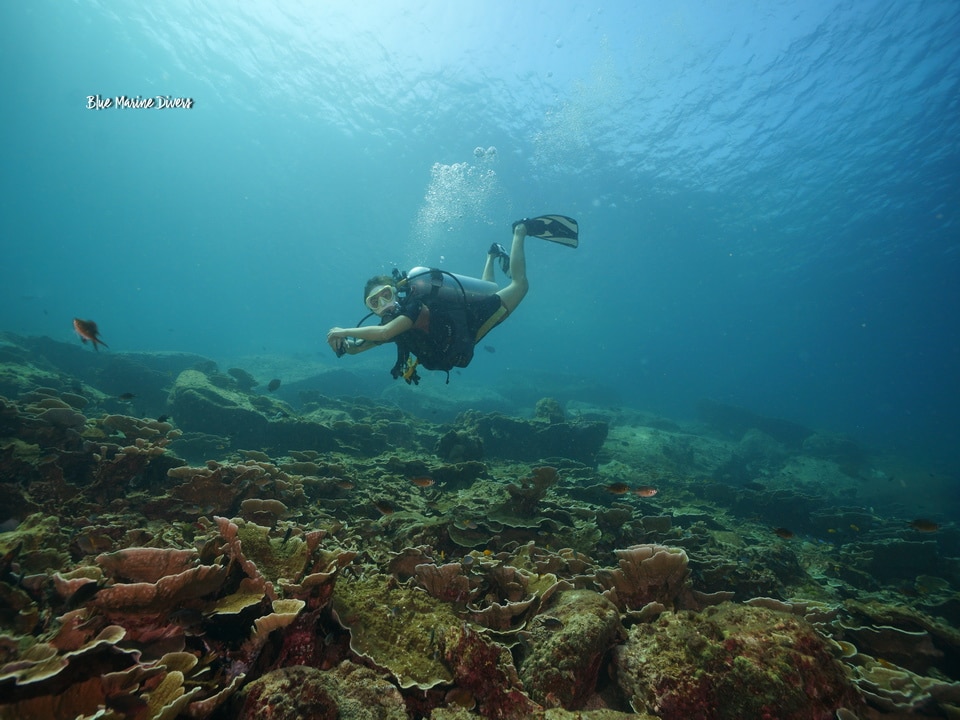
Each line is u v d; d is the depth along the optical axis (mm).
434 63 27375
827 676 2121
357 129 34312
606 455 13711
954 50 20391
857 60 22156
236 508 4273
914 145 25484
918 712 2416
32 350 14656
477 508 4945
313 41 28438
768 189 31875
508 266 5270
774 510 10125
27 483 3707
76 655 1593
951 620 5305
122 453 4102
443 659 2191
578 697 2248
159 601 1948
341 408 13164
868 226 34531
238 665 1955
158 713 1526
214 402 9062
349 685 1937
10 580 2381
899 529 9664
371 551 3650
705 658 2137
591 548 4539
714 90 25078
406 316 3900
